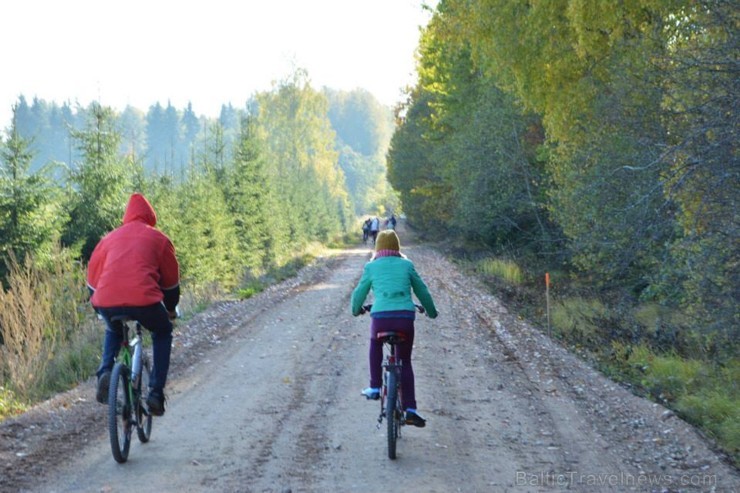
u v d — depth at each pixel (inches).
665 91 508.7
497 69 764.6
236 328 593.3
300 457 263.0
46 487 226.8
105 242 260.8
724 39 448.1
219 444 277.6
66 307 494.0
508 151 1206.9
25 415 309.3
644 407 350.6
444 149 1628.9
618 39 617.0
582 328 623.8
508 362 464.8
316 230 2343.8
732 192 409.7
